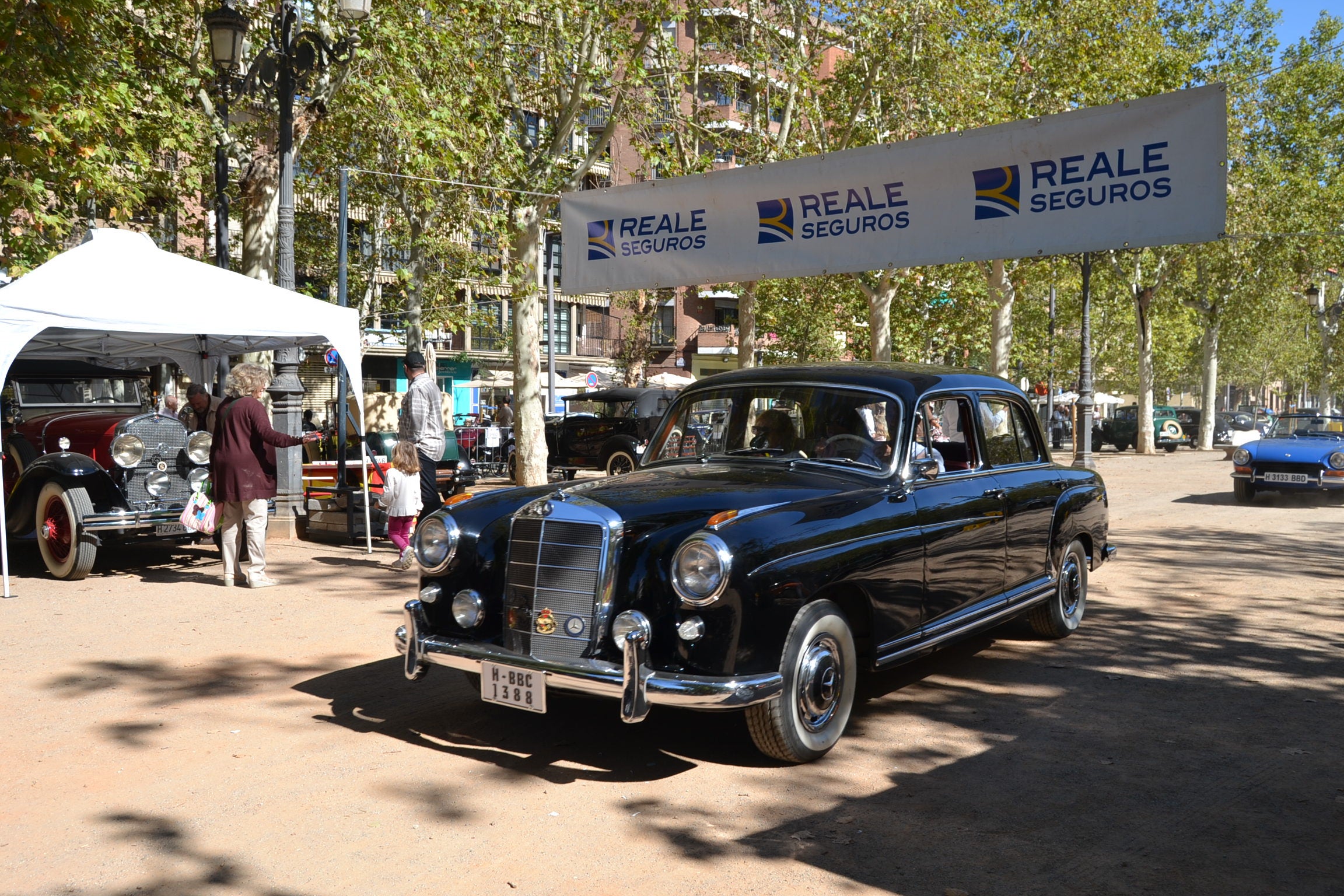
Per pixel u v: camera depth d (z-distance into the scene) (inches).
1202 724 211.3
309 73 488.1
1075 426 840.9
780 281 1123.3
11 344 335.3
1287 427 706.2
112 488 380.2
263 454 355.3
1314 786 176.9
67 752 194.5
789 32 795.4
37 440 422.0
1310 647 278.5
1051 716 216.4
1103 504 303.1
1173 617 317.1
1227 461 1202.6
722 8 755.4
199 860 149.0
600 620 178.2
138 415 400.2
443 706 224.2
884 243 379.2
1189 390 2847.0
